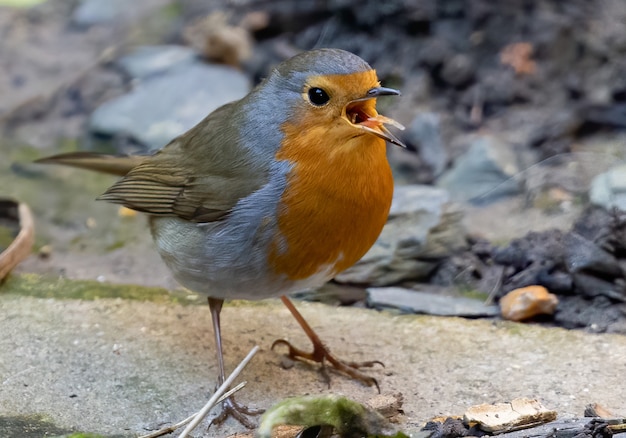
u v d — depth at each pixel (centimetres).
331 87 771
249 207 804
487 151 1202
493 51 1328
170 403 820
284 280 827
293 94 790
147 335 931
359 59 787
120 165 999
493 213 1138
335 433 711
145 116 1347
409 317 973
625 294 969
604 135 1245
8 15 1666
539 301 955
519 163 1205
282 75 802
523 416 727
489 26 1338
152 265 1113
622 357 871
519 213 1127
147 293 1015
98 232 1189
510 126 1262
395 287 1041
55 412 798
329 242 802
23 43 1590
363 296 1032
